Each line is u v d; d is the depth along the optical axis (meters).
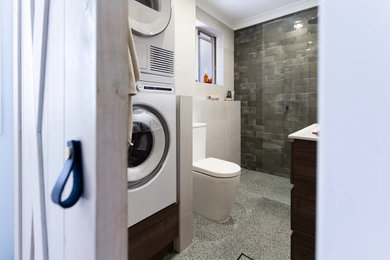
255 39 2.70
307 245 0.89
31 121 0.58
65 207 0.30
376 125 0.22
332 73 0.25
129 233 1.02
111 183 0.31
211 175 1.60
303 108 2.38
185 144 1.31
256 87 2.74
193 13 2.04
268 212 1.78
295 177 0.92
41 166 0.51
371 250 0.23
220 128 2.54
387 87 0.22
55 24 0.42
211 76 2.68
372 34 0.22
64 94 0.38
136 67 0.86
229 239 1.42
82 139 0.32
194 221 1.64
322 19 0.26
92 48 0.29
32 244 0.58
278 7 2.40
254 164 2.85
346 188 0.25
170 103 1.21
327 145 0.26
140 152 1.15
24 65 0.65
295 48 2.39
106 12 0.29
